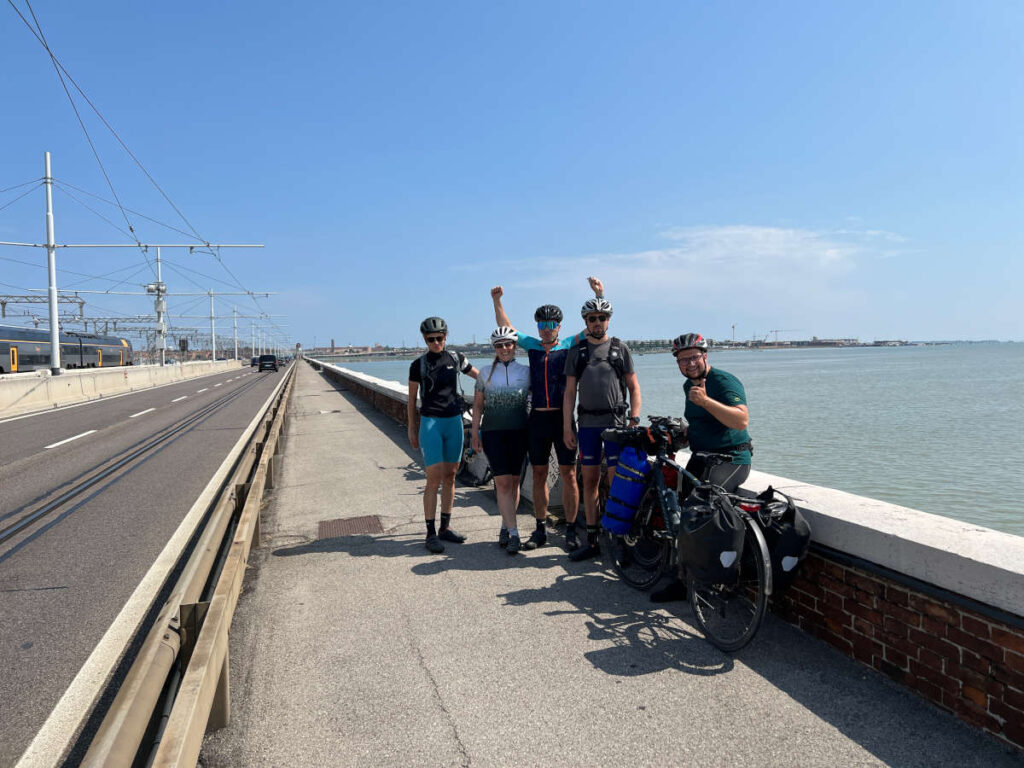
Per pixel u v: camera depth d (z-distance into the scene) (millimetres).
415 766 2273
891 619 2742
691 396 3510
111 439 13234
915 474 18969
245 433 14016
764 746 2326
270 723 2576
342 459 9469
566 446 4547
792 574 3004
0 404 19250
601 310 4328
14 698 2992
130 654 3445
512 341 4699
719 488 3258
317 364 74062
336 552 4934
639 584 3957
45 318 72500
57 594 4344
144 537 5758
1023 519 14180
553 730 2471
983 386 62219
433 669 3004
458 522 5730
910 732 2379
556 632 3375
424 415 4895
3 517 6605
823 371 107562
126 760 1566
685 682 2814
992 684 2312
